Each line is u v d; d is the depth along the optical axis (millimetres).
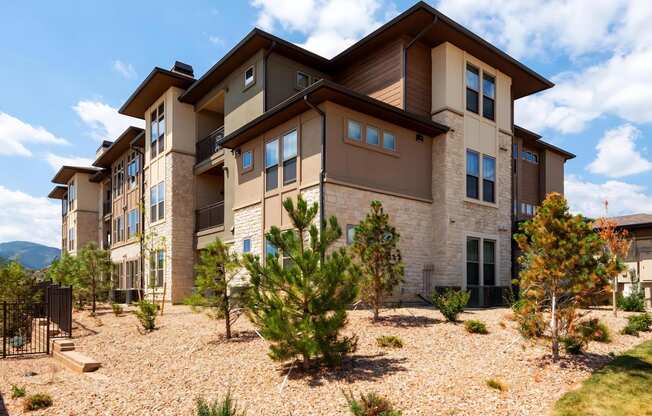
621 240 13023
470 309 14680
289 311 7410
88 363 8750
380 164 15336
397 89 16656
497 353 8461
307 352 7215
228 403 5387
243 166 18062
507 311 13781
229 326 10609
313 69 19438
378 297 11164
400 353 8484
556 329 7961
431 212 16797
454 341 9305
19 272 14797
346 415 5758
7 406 6672
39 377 8547
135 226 26969
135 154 27906
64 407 6508
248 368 8047
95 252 18734
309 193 14266
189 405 6359
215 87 21016
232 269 10742
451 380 6973
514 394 6480
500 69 19203
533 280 8062
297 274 7273
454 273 16281
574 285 7516
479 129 18031
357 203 14508
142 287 24156
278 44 17547
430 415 5723
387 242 11164
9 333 13781
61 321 12945
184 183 22109
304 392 6645
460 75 17484
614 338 9711
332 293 7387
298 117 15125
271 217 16078
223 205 20000
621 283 17047
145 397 6793
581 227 7672
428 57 17453
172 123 22125
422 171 16703
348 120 14625
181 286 21375
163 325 13031
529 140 23953
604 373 7270
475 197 17609
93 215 38500
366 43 17328
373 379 7055
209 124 23109
